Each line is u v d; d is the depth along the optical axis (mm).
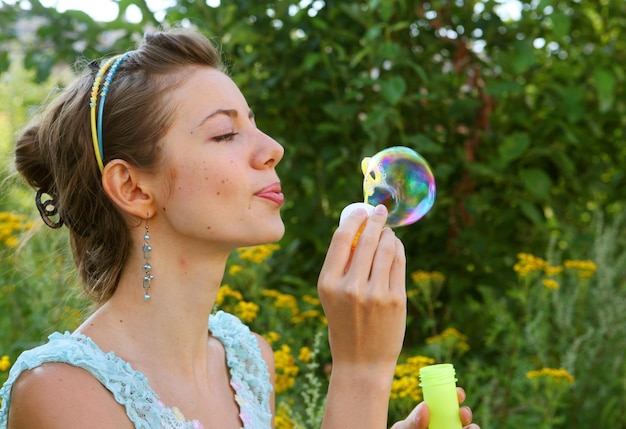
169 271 1252
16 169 1406
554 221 3633
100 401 1134
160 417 1181
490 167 3223
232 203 1208
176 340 1264
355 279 1191
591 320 3199
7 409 1166
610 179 3887
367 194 1404
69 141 1268
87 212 1288
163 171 1216
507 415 2771
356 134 3352
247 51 3361
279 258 3373
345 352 1219
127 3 3201
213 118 1217
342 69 3189
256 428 1367
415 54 3377
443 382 1288
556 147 3547
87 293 1347
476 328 3311
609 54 3545
